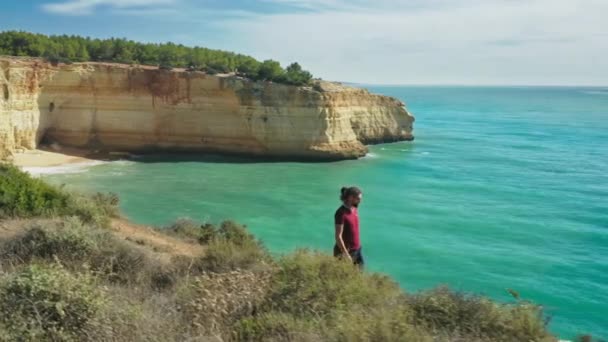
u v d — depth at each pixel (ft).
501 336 20.58
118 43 216.95
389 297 23.93
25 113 173.17
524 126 378.94
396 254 88.12
